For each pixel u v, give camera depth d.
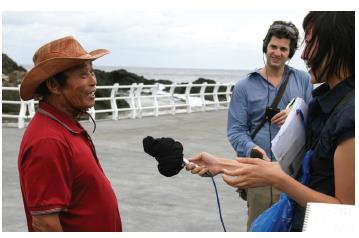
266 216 2.52
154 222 6.07
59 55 2.69
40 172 2.53
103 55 2.76
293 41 4.16
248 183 2.23
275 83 4.22
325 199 2.15
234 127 4.25
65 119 2.69
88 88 2.72
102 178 2.72
